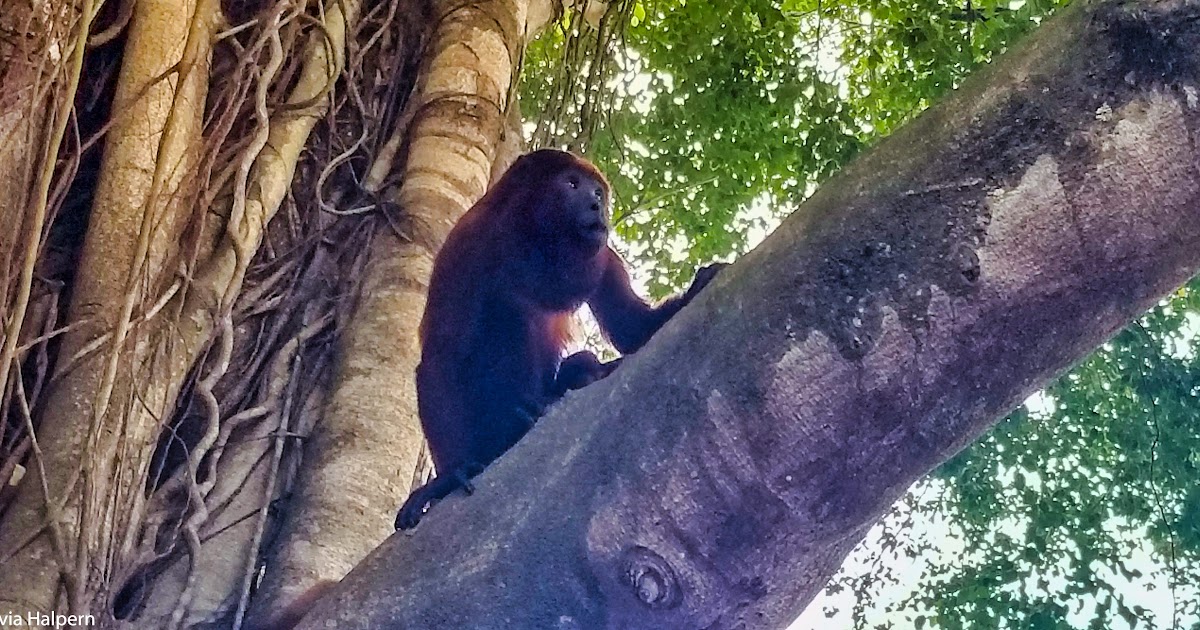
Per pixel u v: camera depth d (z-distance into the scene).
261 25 4.57
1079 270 1.77
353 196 4.67
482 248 3.69
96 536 3.15
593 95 6.27
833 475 1.86
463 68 5.05
